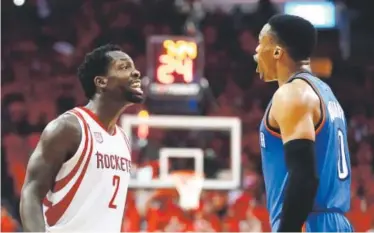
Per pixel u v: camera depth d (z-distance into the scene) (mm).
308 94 4250
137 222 12781
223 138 17391
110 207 4930
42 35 20281
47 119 18359
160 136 17125
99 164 4887
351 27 20281
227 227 13211
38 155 4785
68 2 20781
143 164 13734
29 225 4574
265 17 20953
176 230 12797
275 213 4328
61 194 4828
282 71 4527
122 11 20797
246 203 13570
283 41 4496
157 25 20578
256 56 4648
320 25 19688
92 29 20500
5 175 16156
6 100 18656
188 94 14977
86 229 4832
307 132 4113
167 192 13414
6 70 19344
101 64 5066
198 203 13086
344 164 4438
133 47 20234
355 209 14445
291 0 19953
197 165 13141
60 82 19281
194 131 17422
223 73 20250
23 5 20438
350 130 18734
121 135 5164
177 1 20797
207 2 21188
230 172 13758
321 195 4297
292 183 4039
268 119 4367
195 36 18172
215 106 18422
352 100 19625
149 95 14922
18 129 18031
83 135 4871
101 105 5062
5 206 15031
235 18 21094
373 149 18344
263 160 4449
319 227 4270
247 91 19844
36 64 19656
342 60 20062
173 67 14914
